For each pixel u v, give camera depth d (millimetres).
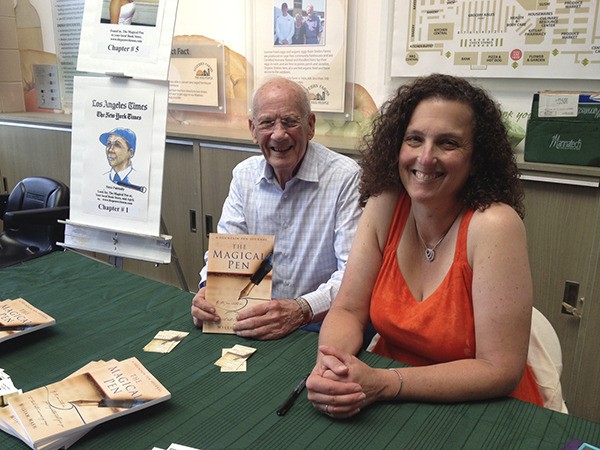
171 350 1215
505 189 1169
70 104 3660
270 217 1768
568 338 1972
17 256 2445
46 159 3389
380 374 1019
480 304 1093
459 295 1147
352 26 2492
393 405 1007
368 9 2430
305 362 1172
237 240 1376
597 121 1768
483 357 1076
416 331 1185
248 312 1296
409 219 1276
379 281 1280
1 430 922
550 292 1972
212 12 2859
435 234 1217
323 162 1734
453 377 1023
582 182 1801
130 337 1276
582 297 1908
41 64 3701
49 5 3529
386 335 1255
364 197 1391
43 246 2525
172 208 2928
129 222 2172
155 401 979
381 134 1278
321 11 2535
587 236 1854
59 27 3533
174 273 3100
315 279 1769
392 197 1314
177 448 864
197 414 972
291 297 1787
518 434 915
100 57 2121
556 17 2021
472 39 2199
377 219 1324
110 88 2139
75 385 1003
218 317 1316
